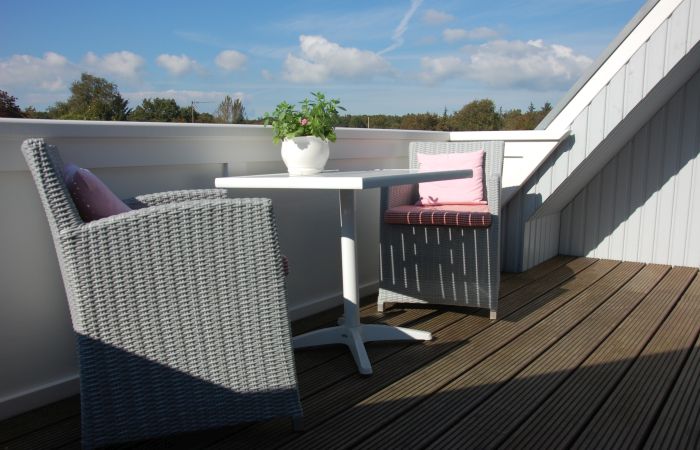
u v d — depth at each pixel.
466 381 2.15
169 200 1.99
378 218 3.62
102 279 1.49
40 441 1.73
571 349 2.49
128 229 1.50
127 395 1.55
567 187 4.20
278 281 1.67
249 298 1.64
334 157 3.14
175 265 1.56
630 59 3.60
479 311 3.13
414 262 3.06
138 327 1.54
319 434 1.74
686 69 3.89
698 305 3.22
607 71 3.69
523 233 4.12
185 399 1.61
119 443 1.61
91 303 1.49
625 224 4.61
